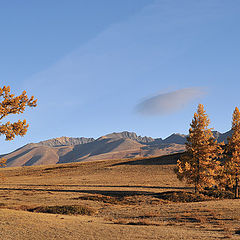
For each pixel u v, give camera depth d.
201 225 22.22
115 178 86.94
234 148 52.72
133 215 29.75
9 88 26.88
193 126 56.00
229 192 57.44
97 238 16.05
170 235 16.95
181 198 51.03
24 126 27.12
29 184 78.62
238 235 17.78
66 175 103.69
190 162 55.69
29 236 16.36
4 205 39.75
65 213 31.92
